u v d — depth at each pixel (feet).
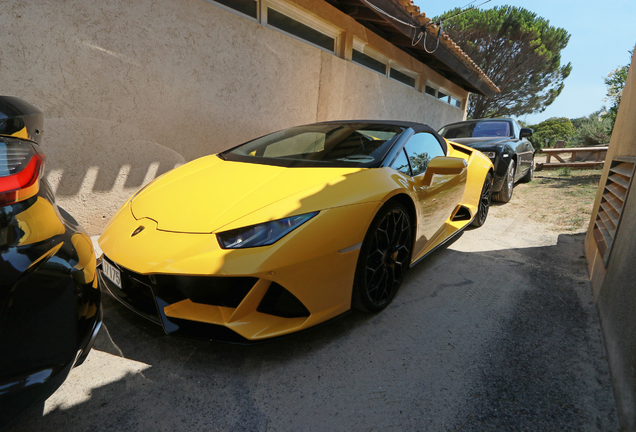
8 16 7.86
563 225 11.62
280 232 4.68
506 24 62.08
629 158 6.53
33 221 3.21
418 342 5.43
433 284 7.43
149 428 3.82
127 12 9.68
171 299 4.73
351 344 5.36
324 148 7.29
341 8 17.17
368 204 5.46
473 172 10.14
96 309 3.71
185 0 10.89
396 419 4.00
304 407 4.16
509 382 4.59
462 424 3.94
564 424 3.94
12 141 3.25
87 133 9.45
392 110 23.16
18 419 2.90
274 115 14.57
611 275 5.80
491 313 6.29
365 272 5.61
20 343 2.91
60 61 8.72
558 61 67.21
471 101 70.18
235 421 3.95
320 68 16.44
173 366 4.81
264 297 4.73
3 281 2.83
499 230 11.19
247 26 12.81
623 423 3.78
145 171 10.78
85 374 4.61
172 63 10.89
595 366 4.89
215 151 12.60
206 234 4.69
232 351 5.15
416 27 19.01
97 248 8.77
